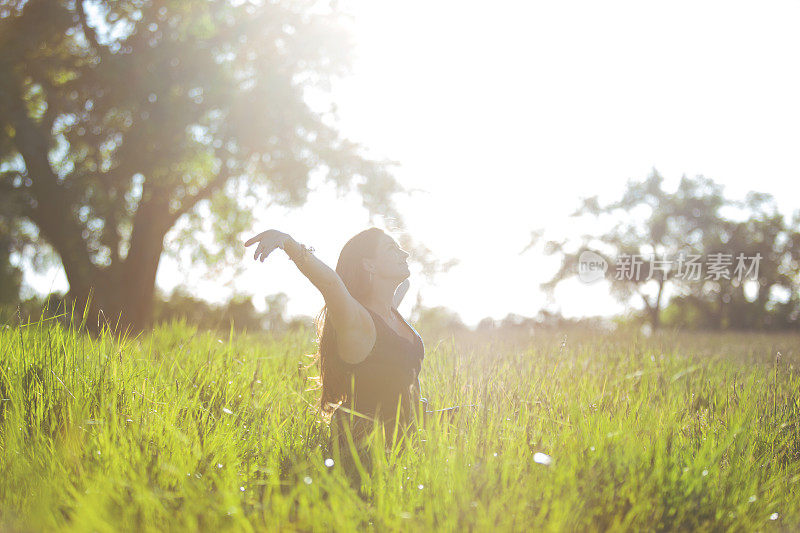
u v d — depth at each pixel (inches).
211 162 948.0
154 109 821.9
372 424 128.6
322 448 123.8
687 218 2610.7
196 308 1051.3
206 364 177.2
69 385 134.1
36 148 858.1
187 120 840.9
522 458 110.3
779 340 510.0
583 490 96.0
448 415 137.5
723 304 2583.7
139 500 89.5
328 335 133.9
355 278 136.9
